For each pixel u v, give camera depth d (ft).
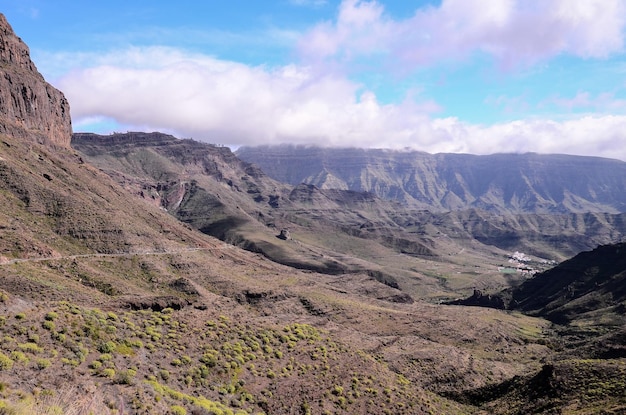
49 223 411.34
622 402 188.96
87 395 102.47
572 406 204.23
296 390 179.63
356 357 232.12
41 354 118.62
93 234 424.46
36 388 96.94
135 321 175.83
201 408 124.47
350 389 197.16
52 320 140.15
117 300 216.13
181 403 123.85
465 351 356.59
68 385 103.60
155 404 113.29
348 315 439.22
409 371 280.31
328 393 187.01
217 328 200.75
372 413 185.98
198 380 154.20
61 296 238.27
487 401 254.06
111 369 123.65
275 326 238.27
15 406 81.66
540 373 250.57
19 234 349.41
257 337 210.59
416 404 207.92
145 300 216.54
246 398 161.68
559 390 226.17
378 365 235.81
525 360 384.47
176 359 158.40
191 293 371.97
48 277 290.97
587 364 243.81
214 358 171.83
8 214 384.68
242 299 414.82
